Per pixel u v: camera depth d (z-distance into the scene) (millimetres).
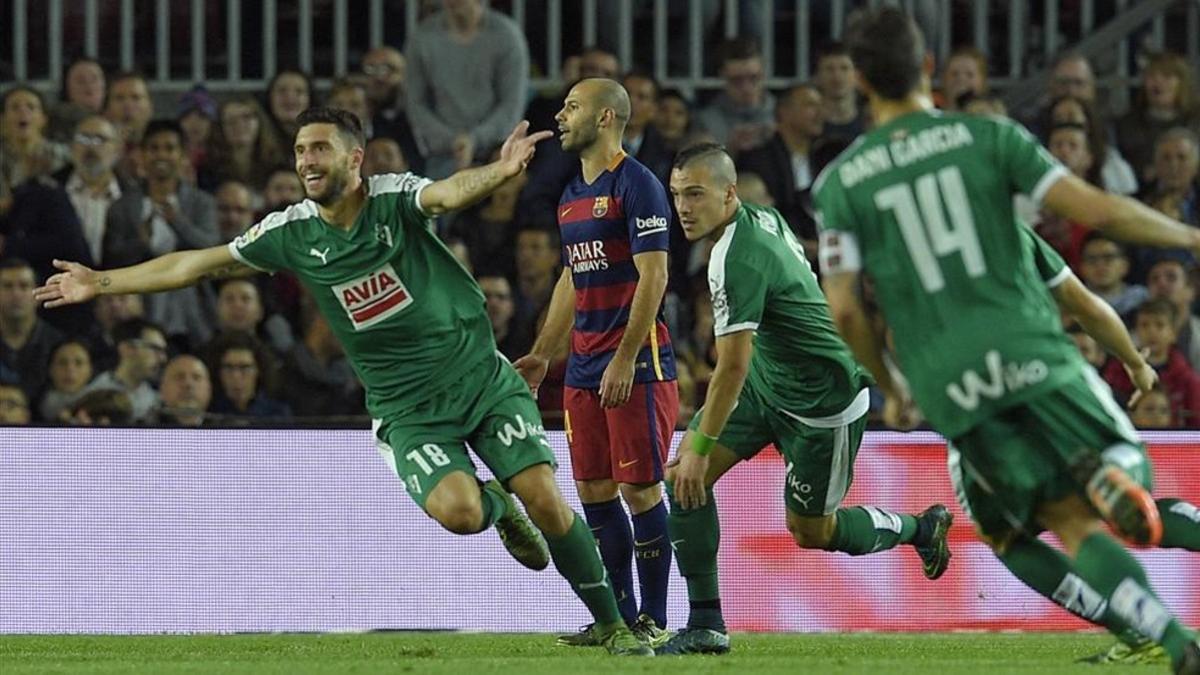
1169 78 48250
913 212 19016
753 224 26594
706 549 28266
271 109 47719
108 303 43281
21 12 49969
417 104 47750
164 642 33438
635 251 27984
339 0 50156
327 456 36062
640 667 24562
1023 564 21594
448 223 44812
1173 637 18812
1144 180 47688
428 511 26375
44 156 46406
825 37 50469
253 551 35938
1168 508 24750
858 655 28891
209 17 50562
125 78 47188
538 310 43156
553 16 50031
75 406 40906
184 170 46344
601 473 29594
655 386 28953
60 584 35688
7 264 41750
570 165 46469
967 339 18875
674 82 50031
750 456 28578
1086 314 23000
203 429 36062
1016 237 19094
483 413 26859
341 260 26484
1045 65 51156
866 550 30172
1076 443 18922
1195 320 43188
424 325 26641
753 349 27797
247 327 42844
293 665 25828
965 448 19312
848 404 27688
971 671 23641
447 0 47844
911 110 19359
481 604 35875
